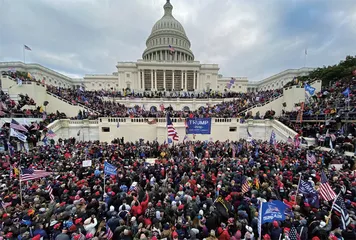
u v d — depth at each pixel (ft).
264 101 114.42
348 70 130.00
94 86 274.98
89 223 18.43
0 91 84.58
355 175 32.94
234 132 84.79
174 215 20.57
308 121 80.18
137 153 54.44
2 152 49.93
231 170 36.58
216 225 19.01
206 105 139.54
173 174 33.76
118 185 28.78
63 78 262.67
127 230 16.63
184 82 226.99
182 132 80.69
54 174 32.65
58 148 56.29
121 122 80.02
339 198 18.39
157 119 81.25
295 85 103.65
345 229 17.12
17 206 21.26
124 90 164.55
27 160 41.52
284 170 36.11
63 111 101.40
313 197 22.79
